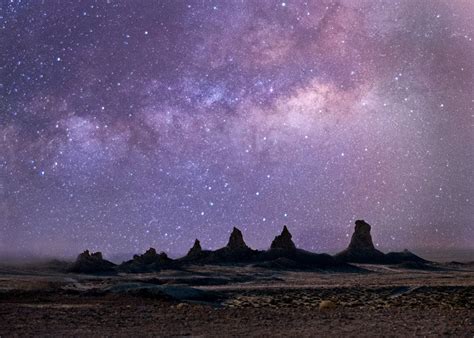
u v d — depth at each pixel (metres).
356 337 12.64
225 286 38.34
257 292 31.95
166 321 16.12
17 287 33.22
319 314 18.23
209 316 17.59
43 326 14.69
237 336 12.90
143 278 45.66
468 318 16.47
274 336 12.88
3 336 12.79
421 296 29.80
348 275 54.44
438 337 12.53
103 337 12.73
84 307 20.73
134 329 14.25
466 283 38.25
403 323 15.31
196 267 60.84
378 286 35.66
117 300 24.75
